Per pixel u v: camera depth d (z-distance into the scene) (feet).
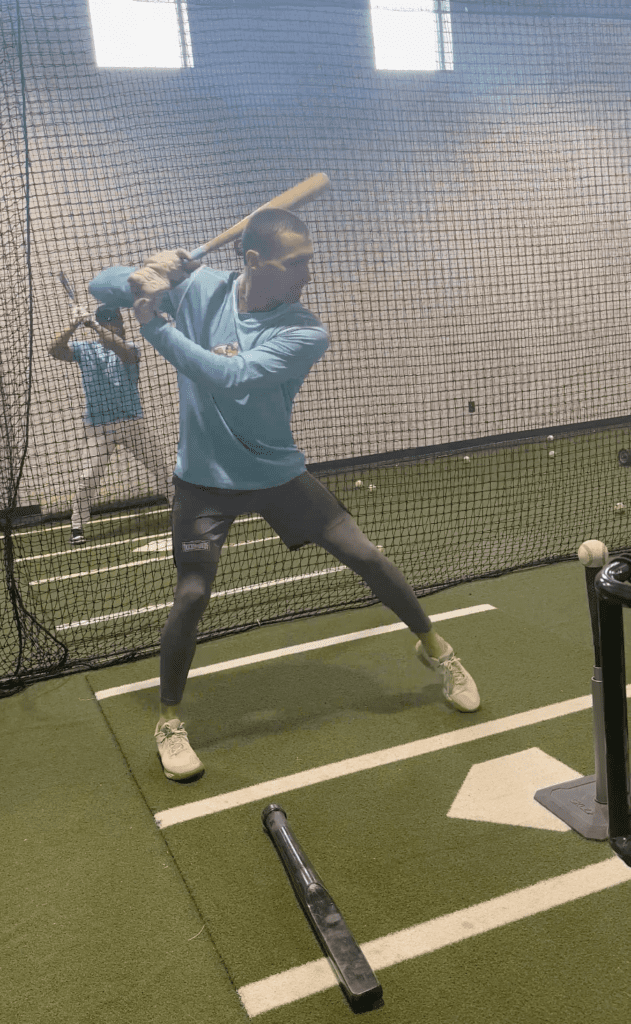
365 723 9.20
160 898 6.53
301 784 8.04
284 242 7.66
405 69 22.20
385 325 23.09
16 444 11.70
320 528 8.55
